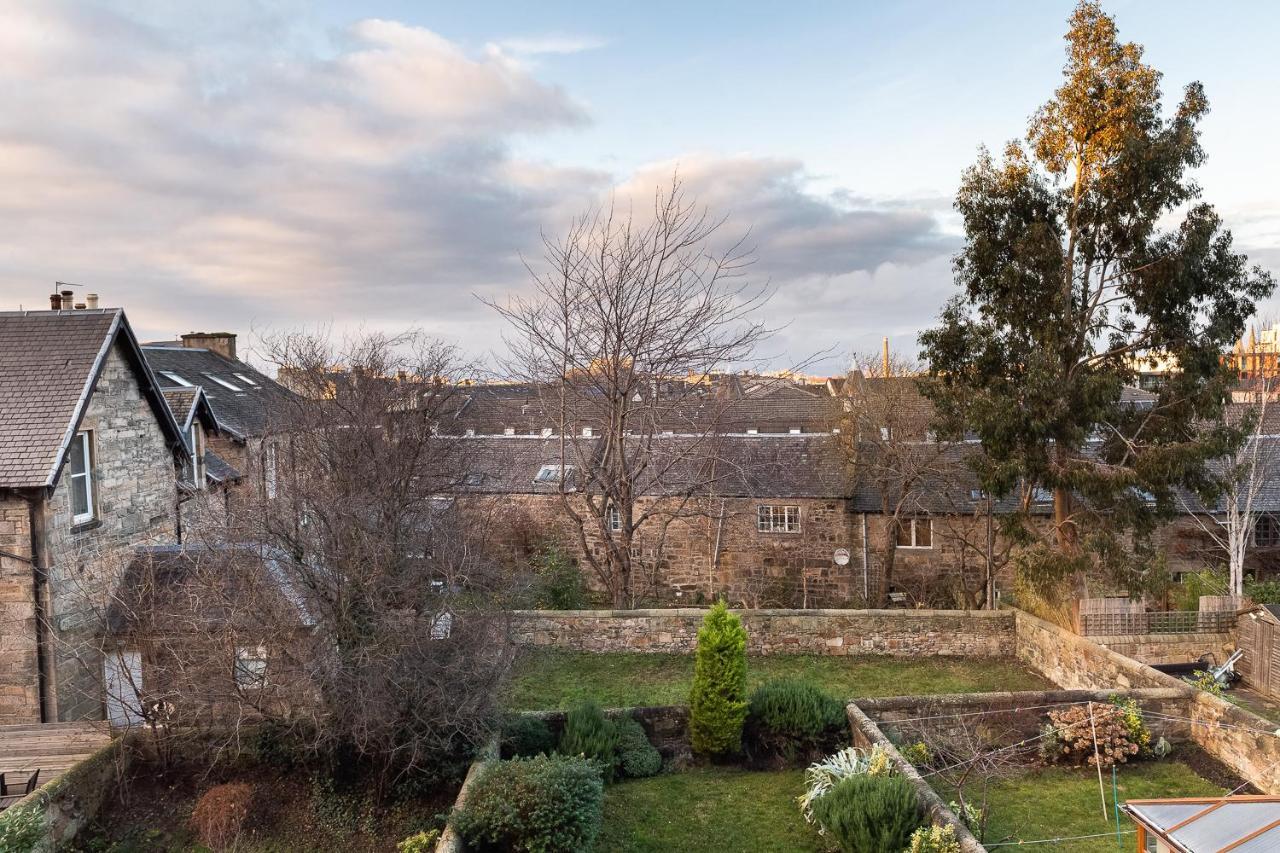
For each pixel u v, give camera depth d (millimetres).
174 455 17578
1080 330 16859
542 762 10023
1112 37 16125
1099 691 13148
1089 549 16781
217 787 10492
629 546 19047
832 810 9648
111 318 14648
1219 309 16156
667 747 12859
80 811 10031
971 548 23812
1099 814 10844
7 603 12461
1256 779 11531
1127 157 15508
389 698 9977
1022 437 16375
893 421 23625
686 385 19984
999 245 16938
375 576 10148
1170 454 15359
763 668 17297
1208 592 19297
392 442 18156
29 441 12609
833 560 24469
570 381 19203
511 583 12398
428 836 9609
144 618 11414
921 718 12648
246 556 10531
